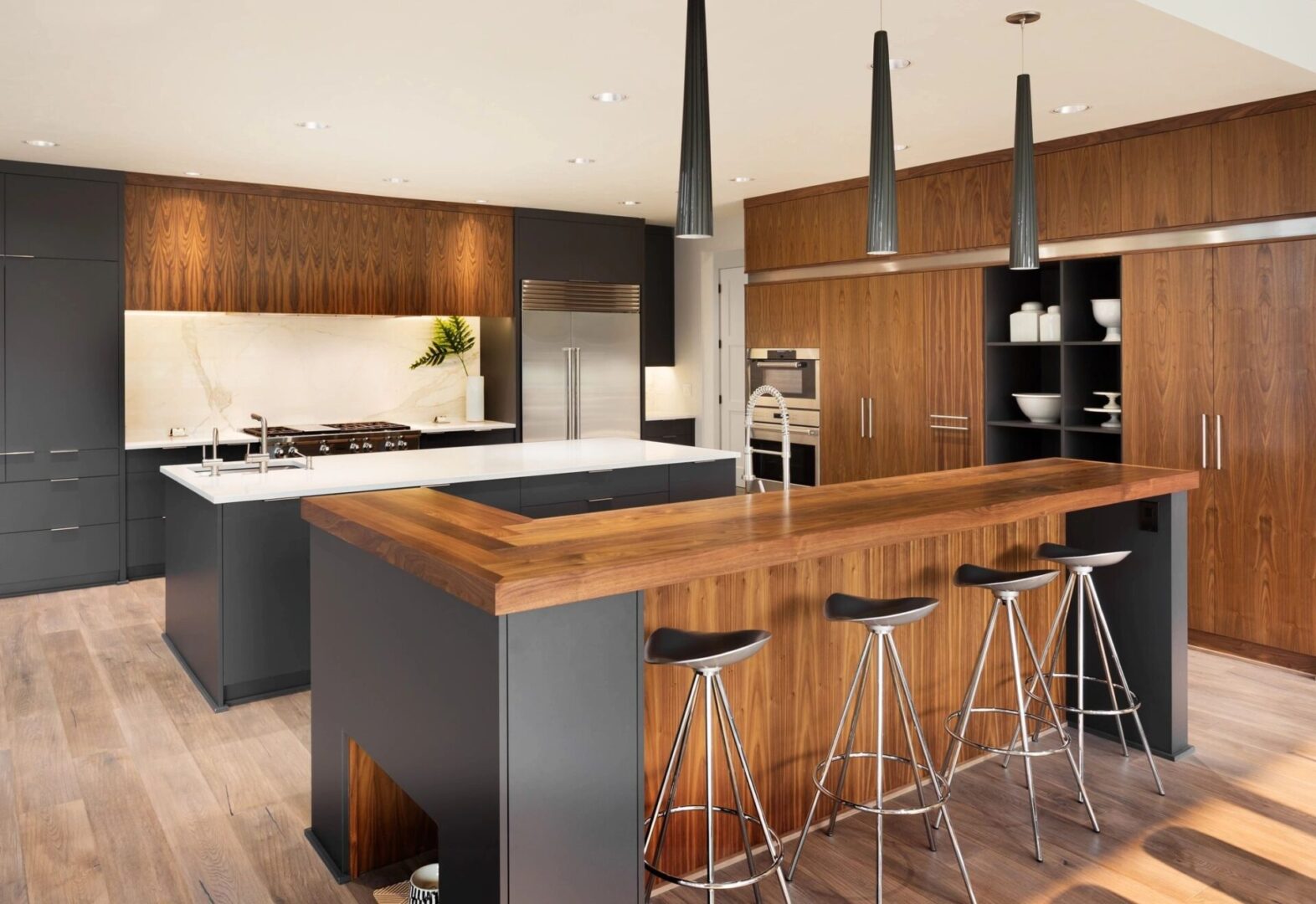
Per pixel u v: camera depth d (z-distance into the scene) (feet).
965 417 18.85
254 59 11.94
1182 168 15.24
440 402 25.09
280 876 9.00
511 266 23.79
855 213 20.58
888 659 9.93
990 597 11.68
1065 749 9.92
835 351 21.35
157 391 21.35
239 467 14.97
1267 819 10.03
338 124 15.20
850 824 10.07
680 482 17.22
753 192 22.29
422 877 8.52
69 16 10.43
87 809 10.24
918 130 16.06
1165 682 11.63
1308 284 13.98
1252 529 14.85
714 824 9.27
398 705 7.88
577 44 11.37
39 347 18.47
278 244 20.89
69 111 14.43
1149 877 8.91
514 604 6.36
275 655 13.38
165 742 11.98
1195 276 15.26
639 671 7.14
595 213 24.71
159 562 20.13
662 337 28.35
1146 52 11.93
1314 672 14.35
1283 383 14.35
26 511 18.62
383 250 22.13
